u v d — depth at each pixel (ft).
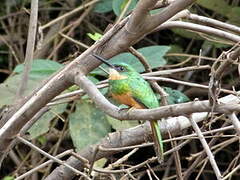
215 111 12.03
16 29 35.78
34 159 30.27
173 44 34.22
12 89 22.54
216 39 29.17
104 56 16.63
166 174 30.14
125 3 25.03
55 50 31.19
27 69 17.98
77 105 23.47
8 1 35.76
